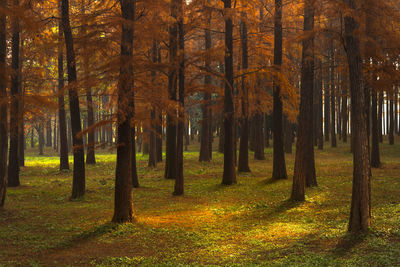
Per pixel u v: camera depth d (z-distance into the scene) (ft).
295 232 35.96
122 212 40.40
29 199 55.83
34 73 66.39
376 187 59.00
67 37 52.95
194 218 43.98
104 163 110.01
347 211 44.27
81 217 43.78
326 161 108.58
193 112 180.65
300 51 74.79
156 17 50.88
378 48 39.73
